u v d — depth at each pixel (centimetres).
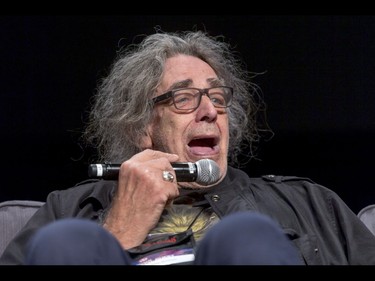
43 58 977
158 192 543
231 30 994
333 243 571
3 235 638
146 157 558
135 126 642
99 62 984
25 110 975
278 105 1003
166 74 631
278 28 999
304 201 610
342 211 599
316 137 1005
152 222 543
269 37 999
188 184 595
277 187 621
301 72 1004
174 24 985
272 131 975
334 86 1007
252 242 350
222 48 723
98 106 722
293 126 1003
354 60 1007
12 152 972
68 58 980
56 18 977
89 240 358
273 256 349
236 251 349
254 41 998
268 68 1002
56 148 976
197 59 641
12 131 974
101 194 616
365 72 1007
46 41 977
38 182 970
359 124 1008
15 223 643
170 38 666
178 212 589
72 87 981
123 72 675
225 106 618
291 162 997
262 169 991
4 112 971
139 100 639
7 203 654
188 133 609
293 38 1001
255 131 833
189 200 605
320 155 1002
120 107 668
